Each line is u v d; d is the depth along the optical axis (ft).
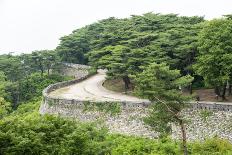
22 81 282.77
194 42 177.47
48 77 293.64
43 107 184.85
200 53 171.22
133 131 145.07
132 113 147.84
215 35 157.79
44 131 76.38
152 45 192.03
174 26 215.92
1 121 74.38
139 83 115.96
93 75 277.64
